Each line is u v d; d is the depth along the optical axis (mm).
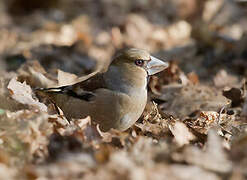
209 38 19891
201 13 23469
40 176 7555
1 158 7918
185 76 14617
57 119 9867
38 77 13148
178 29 22594
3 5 25484
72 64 17594
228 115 11883
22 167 7898
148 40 21969
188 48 19547
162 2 25344
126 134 9617
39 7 25719
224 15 23047
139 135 10102
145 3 25188
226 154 8453
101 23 23609
